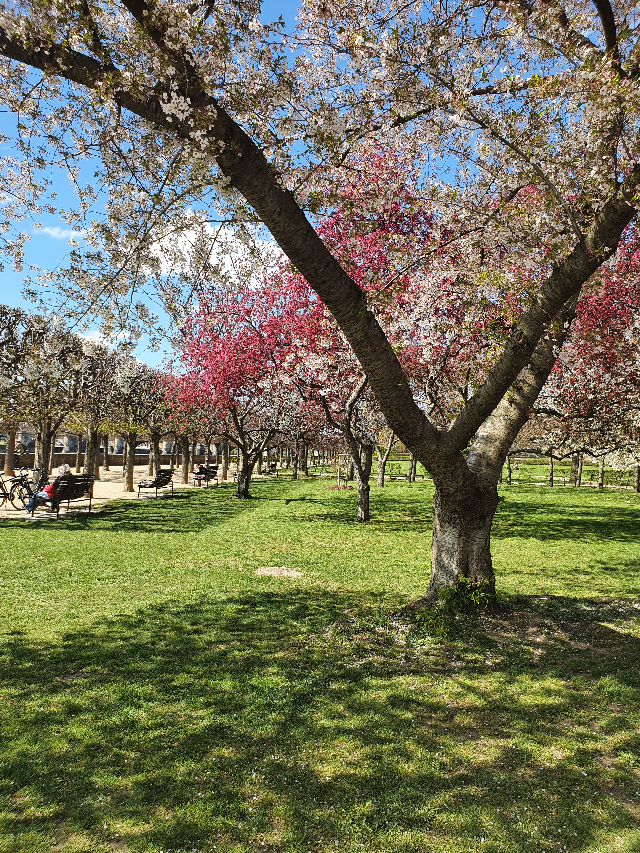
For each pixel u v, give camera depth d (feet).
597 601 25.34
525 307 21.58
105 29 13.52
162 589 27.35
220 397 73.61
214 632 20.66
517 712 14.15
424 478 144.15
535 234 21.79
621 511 70.38
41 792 10.80
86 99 14.33
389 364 18.58
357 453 55.31
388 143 21.89
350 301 16.62
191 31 11.98
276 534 46.52
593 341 40.88
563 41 17.88
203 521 54.60
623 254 38.60
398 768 11.60
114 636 20.12
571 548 41.93
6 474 95.50
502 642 19.25
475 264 24.77
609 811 10.18
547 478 148.66
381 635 20.25
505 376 18.89
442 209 23.54
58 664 17.48
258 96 14.20
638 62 16.02
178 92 12.80
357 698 14.98
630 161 17.29
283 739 12.83
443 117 18.35
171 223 15.57
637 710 14.16
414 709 14.33
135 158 15.10
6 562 32.73
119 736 12.94
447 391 51.42
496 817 10.02
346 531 48.73
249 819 9.99
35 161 15.33
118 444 192.95
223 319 70.18
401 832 9.66
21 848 9.21
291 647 19.10
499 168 20.12
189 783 11.11
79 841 9.44
